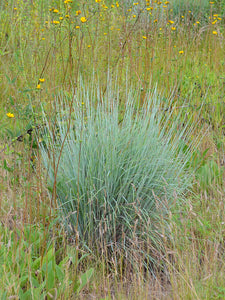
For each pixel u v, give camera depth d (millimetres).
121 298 2648
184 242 3191
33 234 3002
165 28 6750
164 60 6000
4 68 5207
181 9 8484
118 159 3217
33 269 2729
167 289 2850
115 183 3170
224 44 7078
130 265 3039
